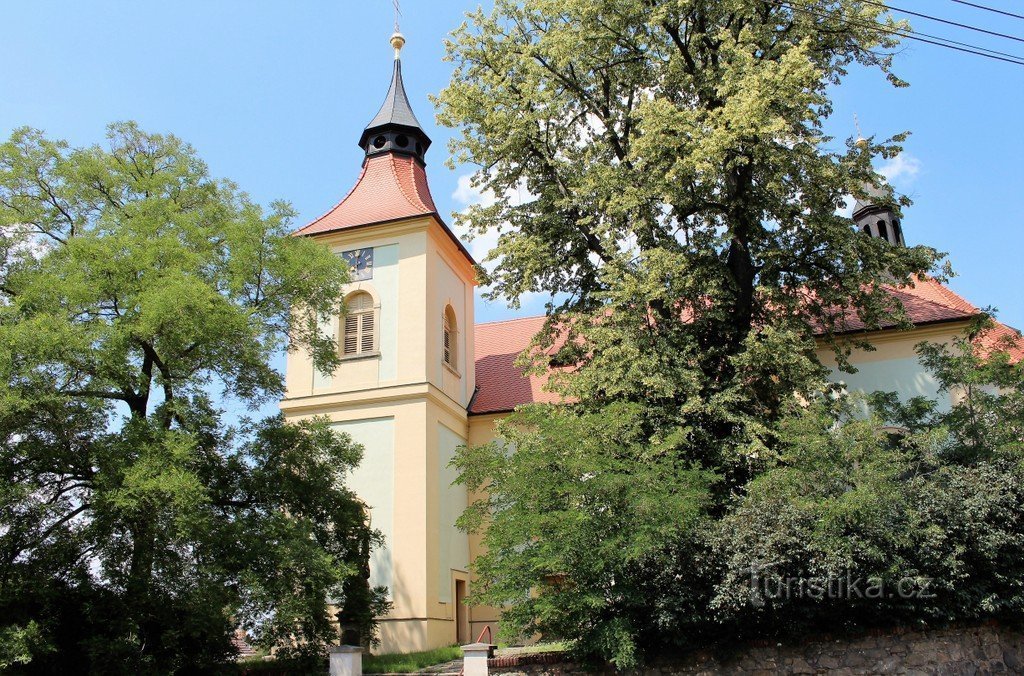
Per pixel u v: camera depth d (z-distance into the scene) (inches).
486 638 692.1
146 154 771.4
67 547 590.2
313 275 717.3
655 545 528.7
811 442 572.7
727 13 820.6
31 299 609.9
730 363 770.8
